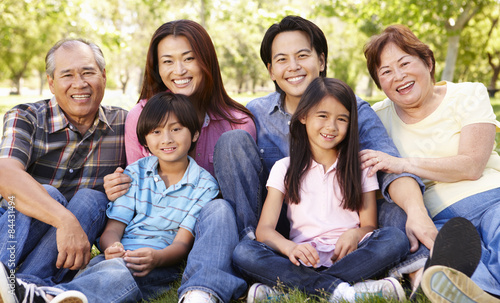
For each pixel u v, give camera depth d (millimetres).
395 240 2129
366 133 2705
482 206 2398
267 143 3006
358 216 2523
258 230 2430
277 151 2967
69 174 2779
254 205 2607
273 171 2592
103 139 2873
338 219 2479
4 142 2510
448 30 15305
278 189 2537
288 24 2854
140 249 2270
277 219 2496
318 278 2098
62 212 2238
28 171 2727
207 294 2047
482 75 33438
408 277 2195
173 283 2473
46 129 2701
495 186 2455
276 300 2064
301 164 2543
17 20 17062
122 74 43250
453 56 16656
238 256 2227
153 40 2977
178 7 20078
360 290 1991
